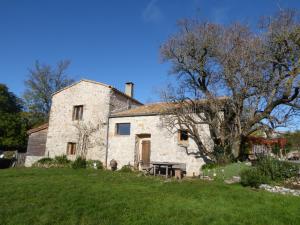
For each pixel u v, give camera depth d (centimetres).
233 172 1163
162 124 1677
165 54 1695
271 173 1074
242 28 1477
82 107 2156
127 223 618
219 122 1429
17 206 729
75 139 2098
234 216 675
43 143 2245
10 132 2834
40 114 3809
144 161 1814
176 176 1459
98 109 2055
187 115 1503
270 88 1342
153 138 1772
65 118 2194
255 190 964
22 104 3962
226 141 1417
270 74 1367
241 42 1387
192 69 1600
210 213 694
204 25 1620
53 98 2316
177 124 1680
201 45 1579
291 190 935
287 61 1351
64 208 714
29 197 823
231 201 813
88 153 2009
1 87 3641
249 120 1348
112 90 2067
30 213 677
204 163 1564
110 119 1992
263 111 1339
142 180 1207
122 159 1858
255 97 1355
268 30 1402
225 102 1416
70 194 855
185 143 1658
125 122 1920
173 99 1566
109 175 1360
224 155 1379
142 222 625
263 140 1661
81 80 2203
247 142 1600
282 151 1867
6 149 2877
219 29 1573
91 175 1350
